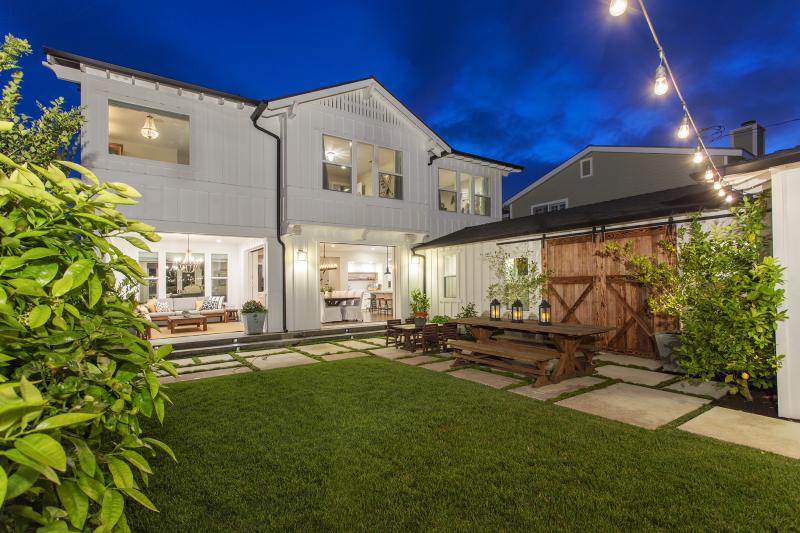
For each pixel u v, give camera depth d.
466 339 8.90
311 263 10.67
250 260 13.73
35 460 0.89
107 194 1.60
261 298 12.79
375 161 11.37
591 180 17.08
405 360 7.70
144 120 9.48
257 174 10.02
